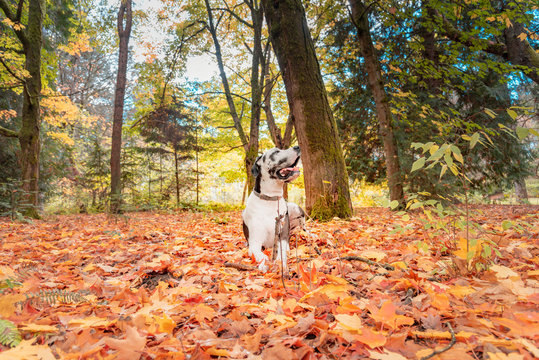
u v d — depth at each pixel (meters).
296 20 6.92
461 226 2.44
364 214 9.11
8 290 2.19
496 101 13.08
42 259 3.83
